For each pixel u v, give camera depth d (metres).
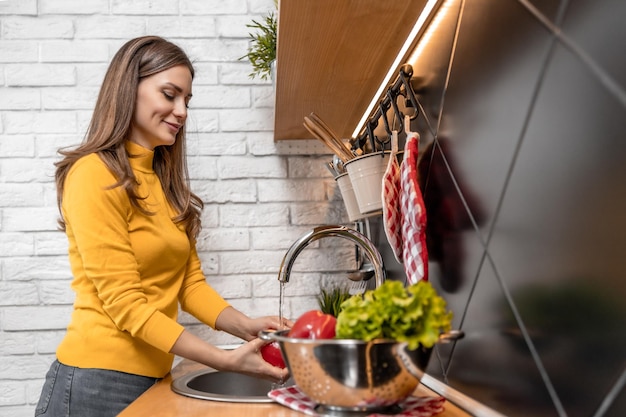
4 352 2.06
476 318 0.99
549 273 0.72
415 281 1.09
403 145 1.46
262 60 2.03
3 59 2.12
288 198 2.20
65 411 1.40
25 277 2.09
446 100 1.12
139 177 1.56
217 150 2.19
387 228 1.18
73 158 1.46
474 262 0.99
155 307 1.46
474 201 0.98
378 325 0.77
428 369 1.32
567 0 0.67
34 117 2.12
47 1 2.14
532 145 0.76
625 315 0.56
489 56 0.90
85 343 1.41
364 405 0.84
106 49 2.15
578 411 0.65
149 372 1.44
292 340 0.81
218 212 2.18
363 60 1.37
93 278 1.36
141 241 1.47
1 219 2.09
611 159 0.58
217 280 2.16
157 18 2.17
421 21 1.20
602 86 0.60
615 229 0.57
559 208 0.69
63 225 1.58
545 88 0.72
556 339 0.70
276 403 1.12
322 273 2.18
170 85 1.52
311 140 2.21
